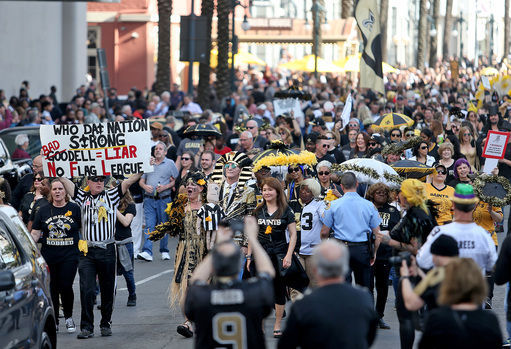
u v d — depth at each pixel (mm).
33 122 67812
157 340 30469
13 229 24266
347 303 17953
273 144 38188
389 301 36281
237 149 51438
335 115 74438
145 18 157375
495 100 76625
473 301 17891
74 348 29406
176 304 35406
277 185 30281
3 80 96688
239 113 78688
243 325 18453
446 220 33625
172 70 170000
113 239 31250
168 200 46469
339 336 17781
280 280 30375
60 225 31094
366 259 30406
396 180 35562
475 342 17594
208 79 98750
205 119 57781
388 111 80125
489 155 44531
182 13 170750
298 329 18016
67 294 31734
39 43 106500
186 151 48312
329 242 18266
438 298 18578
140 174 32125
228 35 106812
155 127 51688
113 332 31812
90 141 34781
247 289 18547
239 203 31656
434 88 120875
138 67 158875
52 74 110938
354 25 158875
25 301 22328
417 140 41906
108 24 158500
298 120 67250
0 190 32031
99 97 97750
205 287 18641
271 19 165875
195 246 31141
